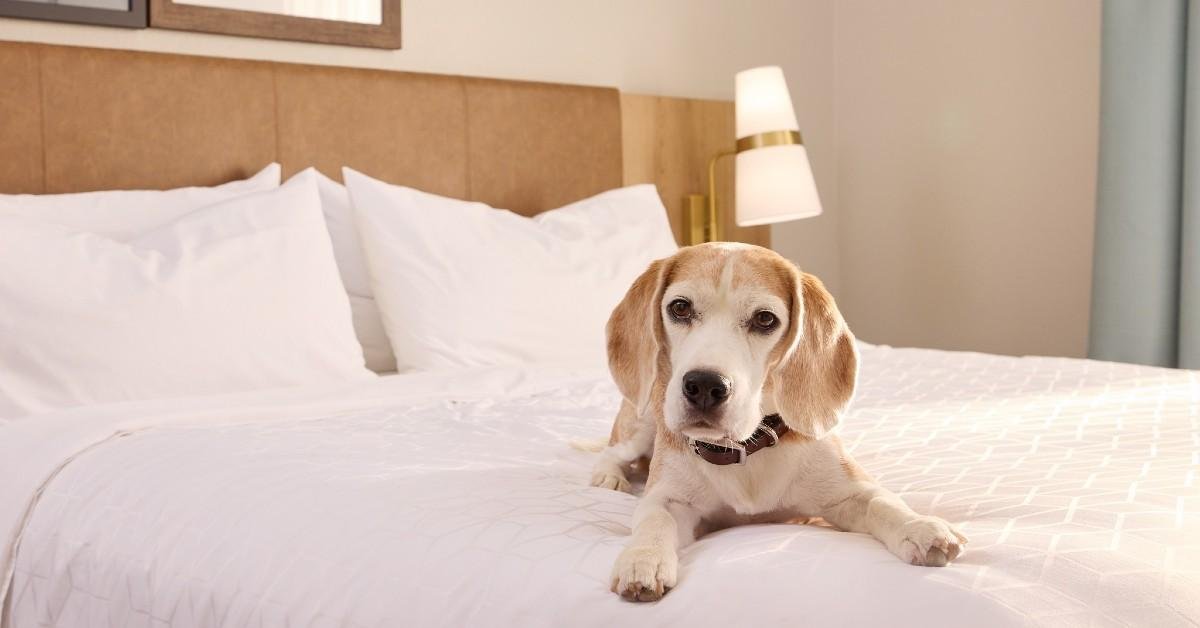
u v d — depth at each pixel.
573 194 3.65
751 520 1.45
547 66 3.74
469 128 3.41
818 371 1.41
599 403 2.33
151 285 2.35
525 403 2.31
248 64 3.01
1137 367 2.63
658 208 3.49
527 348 2.86
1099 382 2.45
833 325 1.44
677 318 1.42
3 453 1.94
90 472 1.80
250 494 1.56
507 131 3.49
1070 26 3.88
